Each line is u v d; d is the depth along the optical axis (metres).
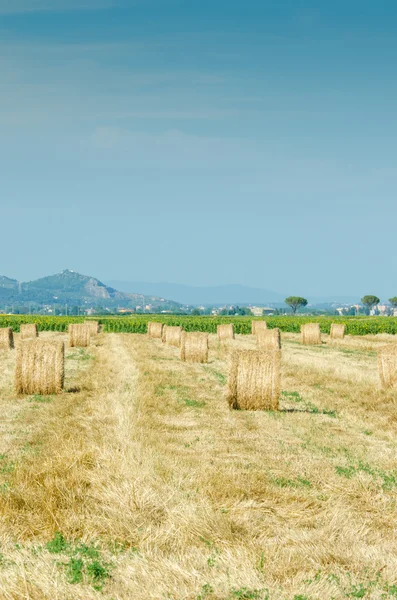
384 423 24.78
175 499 14.49
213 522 13.19
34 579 10.48
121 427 22.05
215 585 10.33
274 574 11.05
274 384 28.03
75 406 27.72
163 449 19.80
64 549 11.95
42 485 15.30
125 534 12.89
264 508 14.88
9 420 24.48
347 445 21.34
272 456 19.70
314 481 17.09
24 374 30.86
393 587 10.52
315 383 36.06
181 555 11.63
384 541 12.95
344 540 12.70
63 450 18.39
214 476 16.59
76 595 10.08
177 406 28.23
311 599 9.97
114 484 15.04
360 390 33.00
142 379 36.41
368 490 16.31
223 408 28.20
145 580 10.66
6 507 14.03
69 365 44.56
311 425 24.67
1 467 17.62
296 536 12.87
